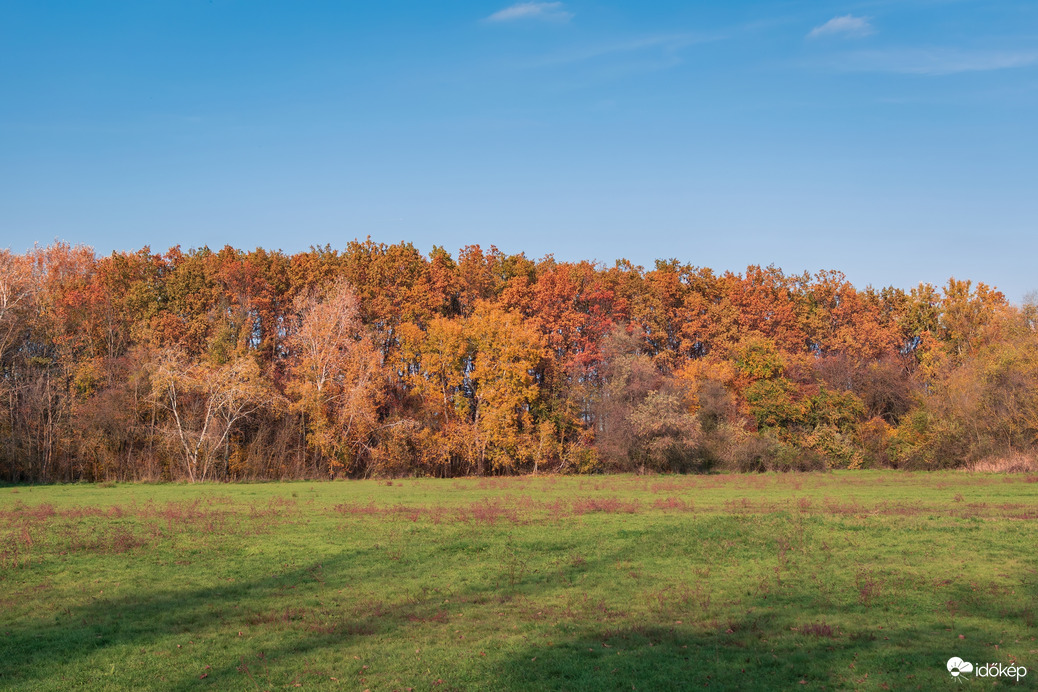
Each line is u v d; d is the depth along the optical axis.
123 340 69.56
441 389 70.88
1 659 14.35
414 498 42.50
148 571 21.94
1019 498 38.09
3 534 27.55
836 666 13.27
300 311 73.69
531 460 70.19
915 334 89.88
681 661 13.69
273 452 64.69
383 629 16.19
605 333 79.56
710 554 23.23
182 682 13.06
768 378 76.06
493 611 17.56
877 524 27.55
